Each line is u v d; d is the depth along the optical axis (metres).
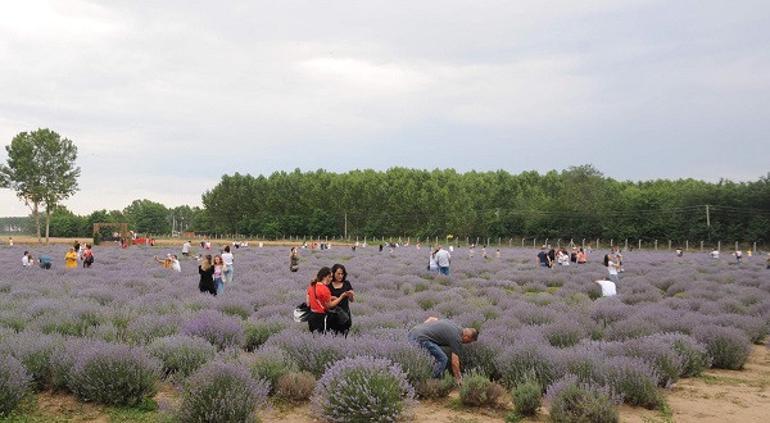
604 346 9.86
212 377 7.00
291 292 19.08
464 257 61.25
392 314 13.38
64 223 155.50
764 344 13.84
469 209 126.25
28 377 7.65
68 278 24.72
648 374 8.17
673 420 7.49
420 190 140.12
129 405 7.68
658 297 20.16
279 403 7.89
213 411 6.60
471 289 22.62
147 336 10.85
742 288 22.72
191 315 12.51
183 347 9.20
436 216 127.81
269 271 34.31
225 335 10.86
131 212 193.50
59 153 85.50
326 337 9.46
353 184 138.25
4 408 7.19
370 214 135.00
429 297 18.11
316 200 138.62
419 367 8.48
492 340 9.80
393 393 7.03
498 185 158.50
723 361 11.18
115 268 33.62
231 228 150.12
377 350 8.75
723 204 97.31
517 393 7.76
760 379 10.23
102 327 10.96
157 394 8.25
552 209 114.88
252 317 14.07
